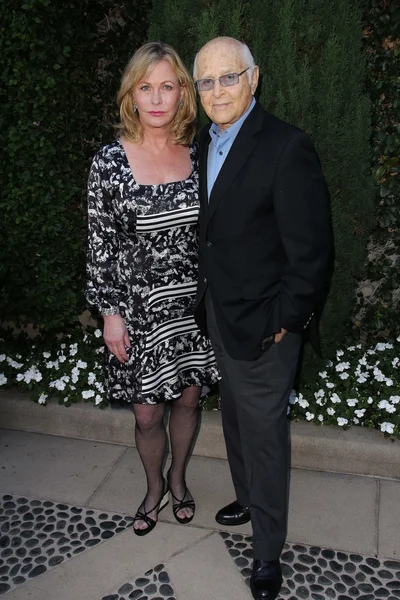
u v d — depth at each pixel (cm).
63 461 298
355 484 273
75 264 355
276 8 242
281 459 207
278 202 181
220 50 182
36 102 311
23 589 222
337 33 254
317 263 183
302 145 181
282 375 201
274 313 194
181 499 254
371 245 342
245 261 192
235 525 250
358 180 274
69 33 316
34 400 319
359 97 271
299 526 249
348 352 332
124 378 225
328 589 217
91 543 244
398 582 220
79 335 371
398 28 298
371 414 291
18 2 297
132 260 213
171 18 246
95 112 351
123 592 219
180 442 248
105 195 206
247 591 218
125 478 284
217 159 199
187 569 229
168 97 200
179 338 225
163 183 207
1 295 351
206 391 267
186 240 212
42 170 324
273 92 249
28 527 254
